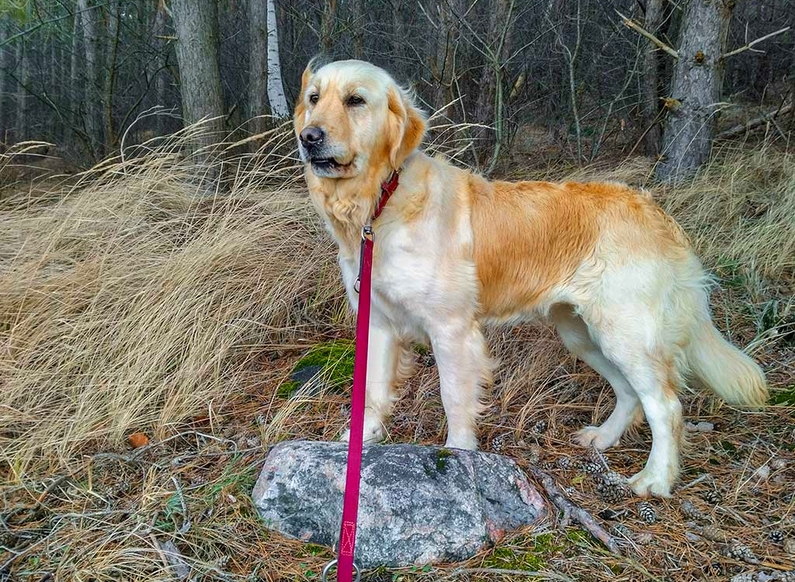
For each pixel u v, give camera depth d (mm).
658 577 2248
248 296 4285
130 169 5336
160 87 14125
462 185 2998
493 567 2273
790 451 3004
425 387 3695
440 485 2402
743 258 4762
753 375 3002
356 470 2117
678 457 2834
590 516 2508
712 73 6148
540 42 9180
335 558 2328
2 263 4453
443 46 7961
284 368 3947
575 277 2963
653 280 2875
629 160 7336
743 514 2588
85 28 12453
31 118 15562
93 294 4055
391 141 2719
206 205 5250
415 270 2783
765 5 10594
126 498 2748
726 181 5891
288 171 5934
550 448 3127
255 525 2482
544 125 10047
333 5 10328
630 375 2879
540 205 3000
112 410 3320
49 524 2580
